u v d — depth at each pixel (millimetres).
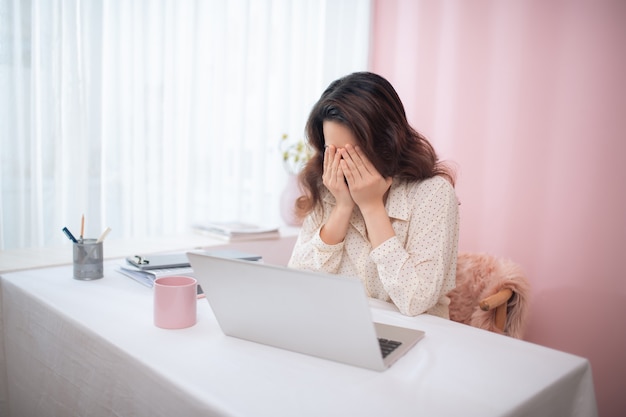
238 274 794
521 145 2049
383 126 1146
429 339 904
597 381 1858
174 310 909
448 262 1154
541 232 1999
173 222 2121
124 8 1920
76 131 1852
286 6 2348
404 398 672
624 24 1730
